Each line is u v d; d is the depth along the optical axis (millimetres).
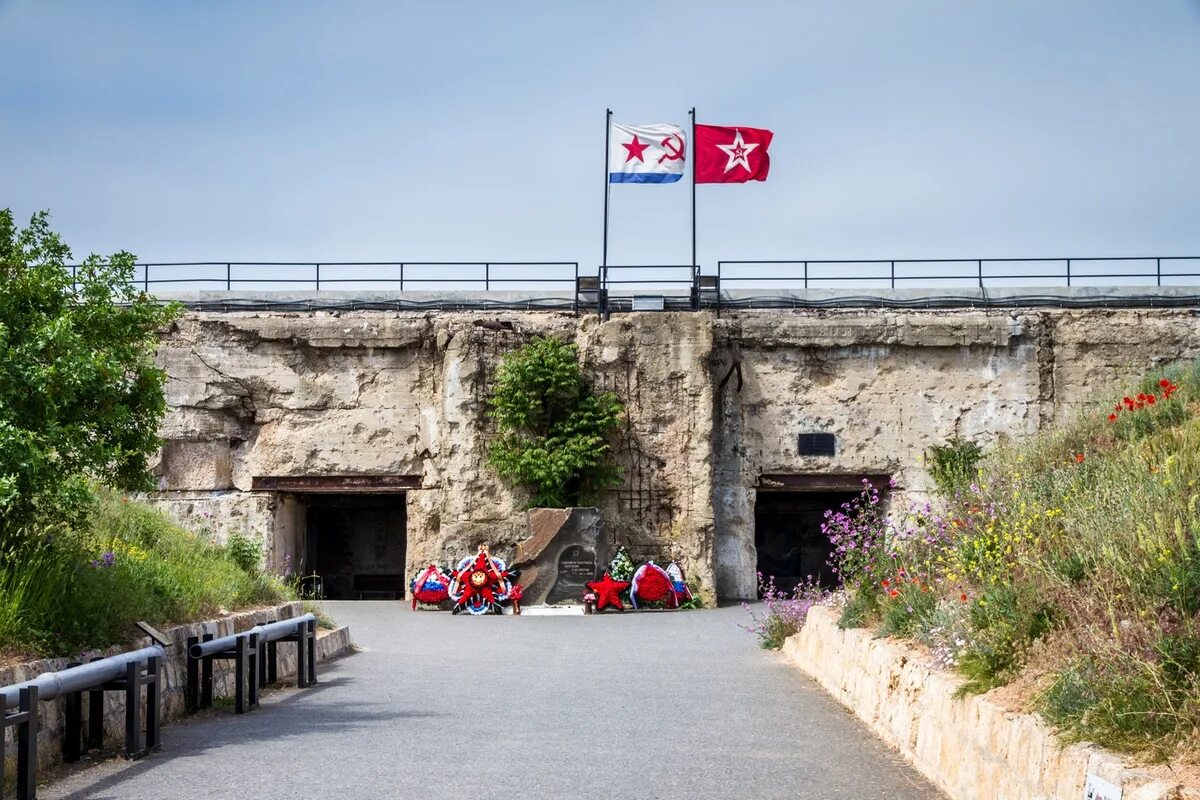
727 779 10547
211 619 15875
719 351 33594
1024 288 34500
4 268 14422
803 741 12359
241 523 33125
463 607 29438
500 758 11406
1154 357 33562
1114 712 7684
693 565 32094
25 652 11250
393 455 33250
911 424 33500
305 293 34344
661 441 32875
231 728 13055
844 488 33531
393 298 34375
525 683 16750
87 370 13680
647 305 33844
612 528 32594
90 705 11688
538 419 32688
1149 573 9328
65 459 14234
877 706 13062
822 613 18125
